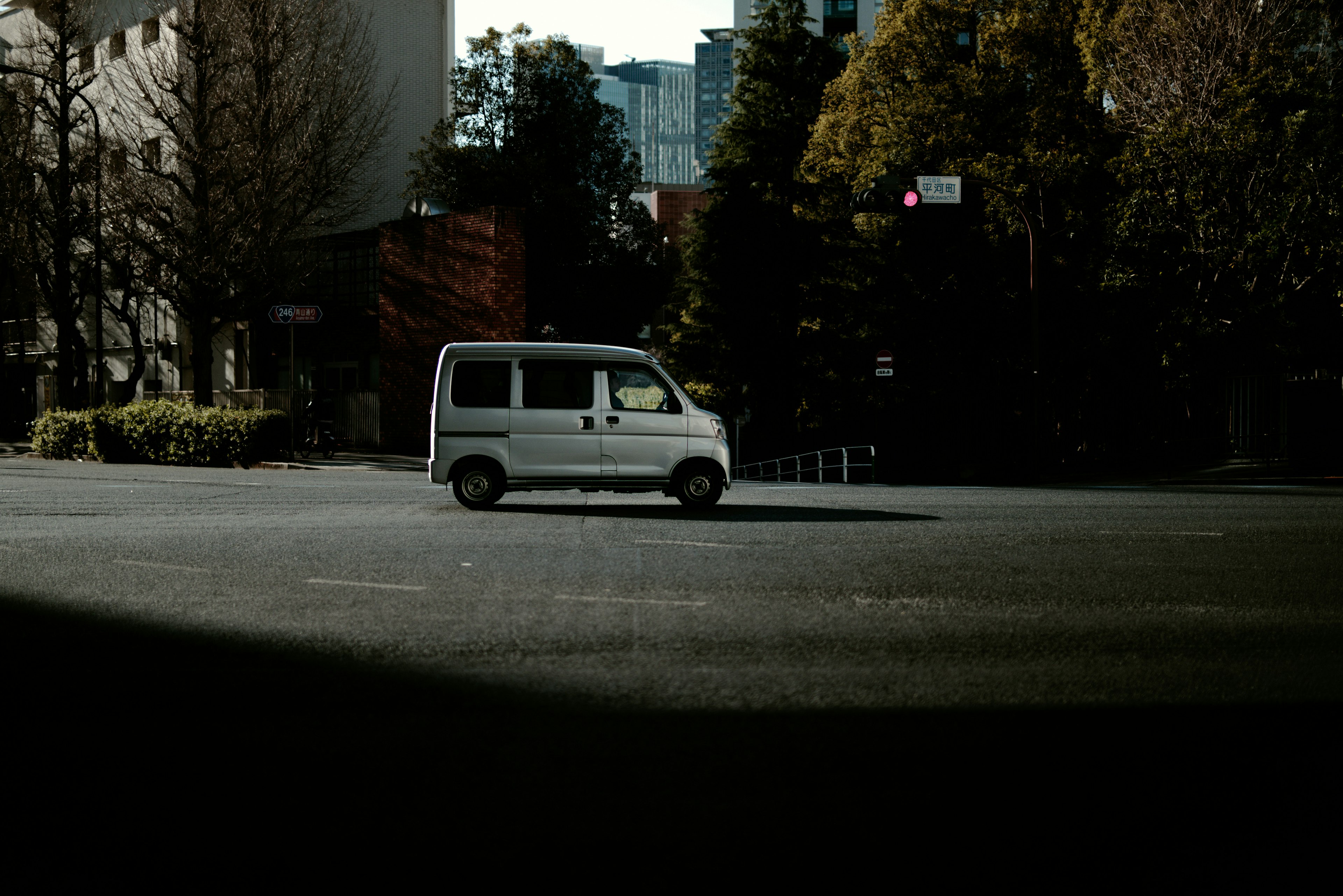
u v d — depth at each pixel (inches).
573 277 1769.2
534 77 1776.6
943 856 131.3
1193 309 1075.9
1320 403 901.2
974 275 1278.3
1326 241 1017.5
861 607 281.6
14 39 1804.9
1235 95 1061.1
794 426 1450.5
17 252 1455.5
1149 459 1035.3
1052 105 1337.4
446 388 540.7
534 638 246.5
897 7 1466.5
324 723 184.2
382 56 1781.5
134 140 1212.5
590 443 539.8
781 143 1737.2
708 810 144.9
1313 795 151.1
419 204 1290.6
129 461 1171.3
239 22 1157.7
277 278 1234.6
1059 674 215.3
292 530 460.4
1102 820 142.3
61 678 215.0
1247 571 338.3
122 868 127.8
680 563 355.3
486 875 126.0
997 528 451.8
